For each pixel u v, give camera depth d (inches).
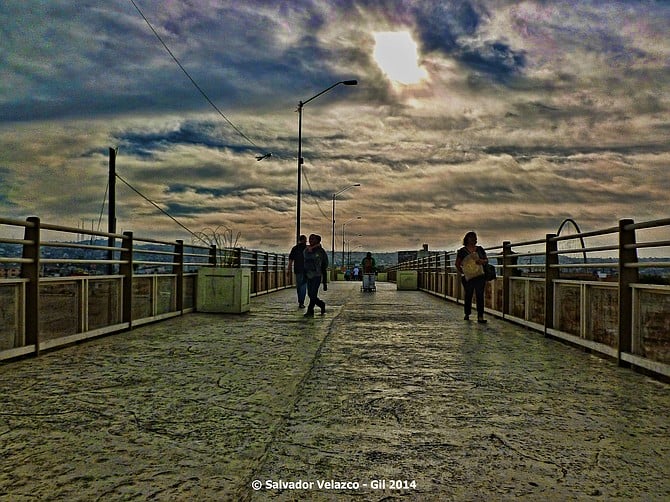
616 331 290.5
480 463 146.3
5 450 152.9
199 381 239.1
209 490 128.2
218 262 666.2
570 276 373.1
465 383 239.6
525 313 457.1
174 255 525.7
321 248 542.9
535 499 124.6
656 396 218.2
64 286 329.4
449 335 400.8
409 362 288.4
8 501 121.6
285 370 264.5
